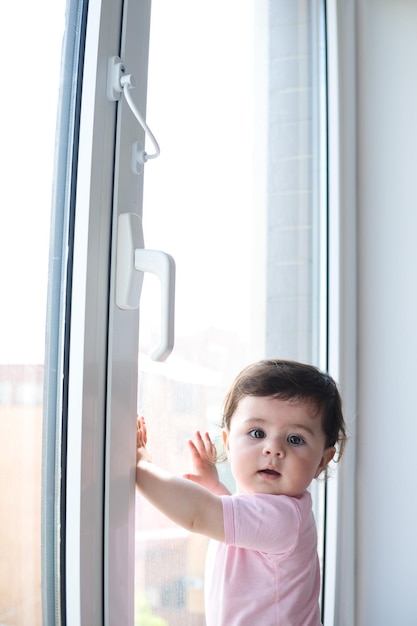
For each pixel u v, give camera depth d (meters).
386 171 1.70
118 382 0.93
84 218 0.90
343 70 1.63
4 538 0.84
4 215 0.85
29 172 0.88
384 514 1.64
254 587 1.05
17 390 0.86
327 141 1.62
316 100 1.59
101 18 0.92
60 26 0.92
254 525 1.01
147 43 1.01
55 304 0.91
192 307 1.20
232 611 1.05
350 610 1.58
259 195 1.39
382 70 1.71
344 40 1.64
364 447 1.64
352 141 1.64
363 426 1.64
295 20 1.53
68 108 0.93
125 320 0.95
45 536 0.89
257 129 1.39
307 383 1.11
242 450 1.08
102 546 0.91
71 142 0.93
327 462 1.20
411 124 1.72
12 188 0.86
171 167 1.15
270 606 1.05
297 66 1.53
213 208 1.26
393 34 1.72
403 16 1.73
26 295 0.87
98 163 0.91
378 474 1.64
